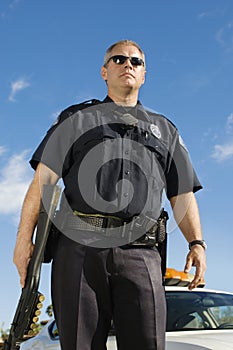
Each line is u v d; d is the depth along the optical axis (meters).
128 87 2.67
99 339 2.39
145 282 2.40
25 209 2.54
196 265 2.60
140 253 2.45
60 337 2.41
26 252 2.49
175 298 4.47
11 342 2.59
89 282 2.38
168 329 4.14
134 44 2.76
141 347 2.36
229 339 3.62
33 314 2.47
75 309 2.35
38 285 2.46
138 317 2.37
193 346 3.44
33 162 2.61
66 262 2.41
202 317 4.30
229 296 4.70
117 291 2.41
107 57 2.77
